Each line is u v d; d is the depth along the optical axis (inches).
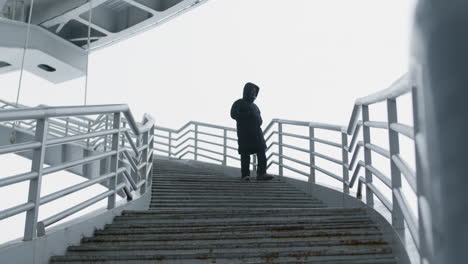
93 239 130.2
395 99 106.8
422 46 11.5
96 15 735.7
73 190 120.1
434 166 10.9
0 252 88.8
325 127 229.6
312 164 256.8
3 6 644.1
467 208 9.9
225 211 167.3
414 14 11.8
